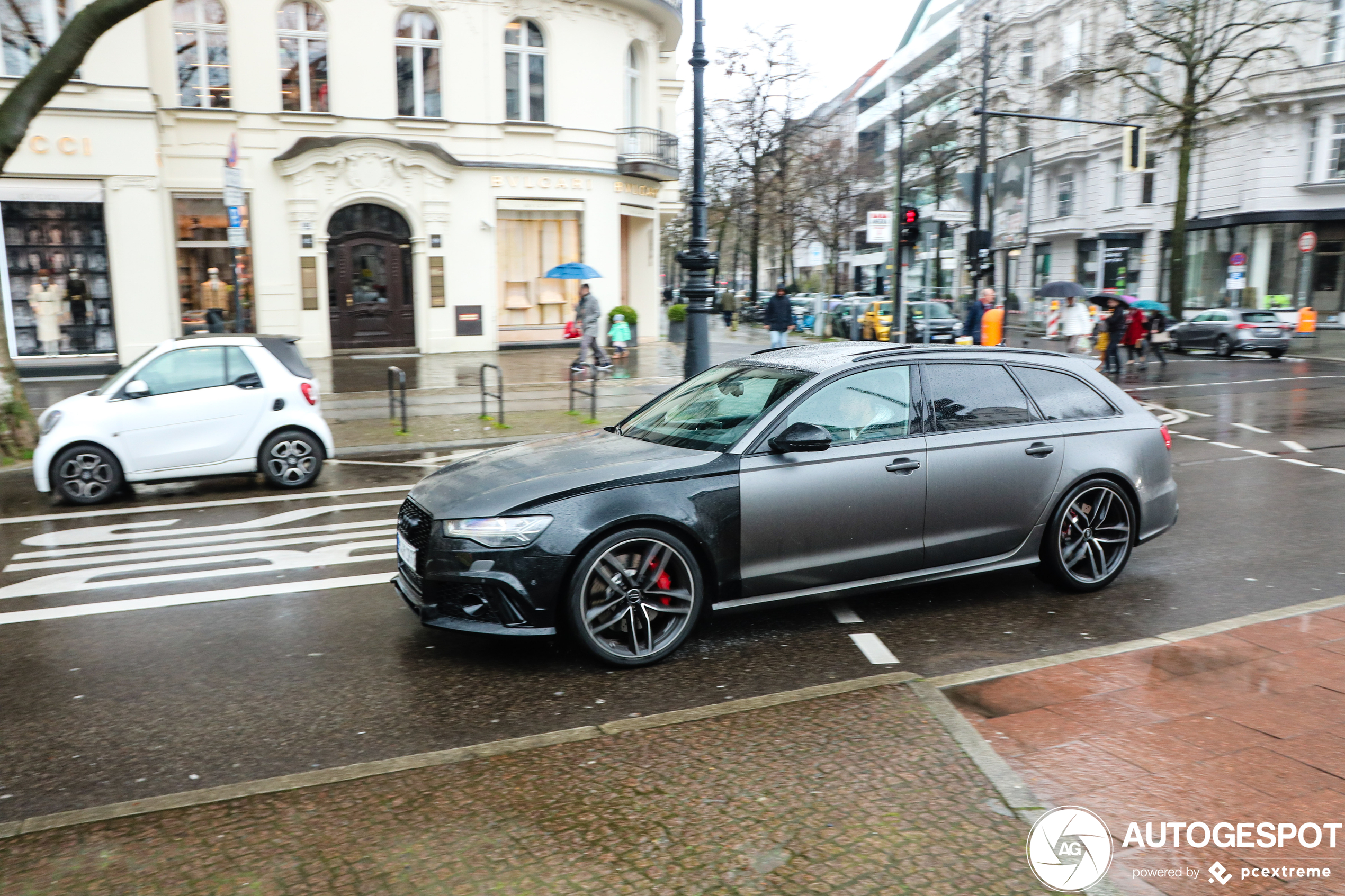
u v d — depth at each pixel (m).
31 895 2.82
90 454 9.29
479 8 24.44
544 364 22.56
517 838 3.10
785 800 3.32
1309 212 33.72
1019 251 51.41
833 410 5.38
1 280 20.23
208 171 22.88
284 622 5.70
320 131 23.58
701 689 4.62
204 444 9.67
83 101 20.09
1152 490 6.18
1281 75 32.09
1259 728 3.80
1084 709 4.03
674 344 29.08
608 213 26.72
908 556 5.48
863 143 72.62
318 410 10.26
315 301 23.77
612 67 26.42
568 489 4.80
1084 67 39.84
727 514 5.00
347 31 23.58
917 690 4.24
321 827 3.17
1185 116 31.12
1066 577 5.95
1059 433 5.91
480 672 4.87
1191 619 5.57
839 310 33.69
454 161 24.41
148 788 3.71
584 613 4.76
